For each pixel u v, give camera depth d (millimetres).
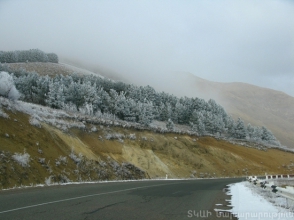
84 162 27391
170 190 19188
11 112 24328
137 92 79312
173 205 12359
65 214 9125
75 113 44844
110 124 44594
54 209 9867
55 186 17641
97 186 19625
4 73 28000
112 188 18734
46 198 12328
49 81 58969
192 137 63938
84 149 30734
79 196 13625
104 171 29062
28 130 23750
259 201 14438
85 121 40125
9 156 17891
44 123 28859
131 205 11789
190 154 52156
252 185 26906
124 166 34688
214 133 82625
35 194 13445
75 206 10742
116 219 8844
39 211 9375
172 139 54031
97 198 13344
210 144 65312
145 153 42281
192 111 88188
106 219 8750
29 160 19453
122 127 46500
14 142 20297
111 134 40781
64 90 55875
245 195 17516
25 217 8375
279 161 77125
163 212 10492
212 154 59906
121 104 60250
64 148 26938
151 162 40875
